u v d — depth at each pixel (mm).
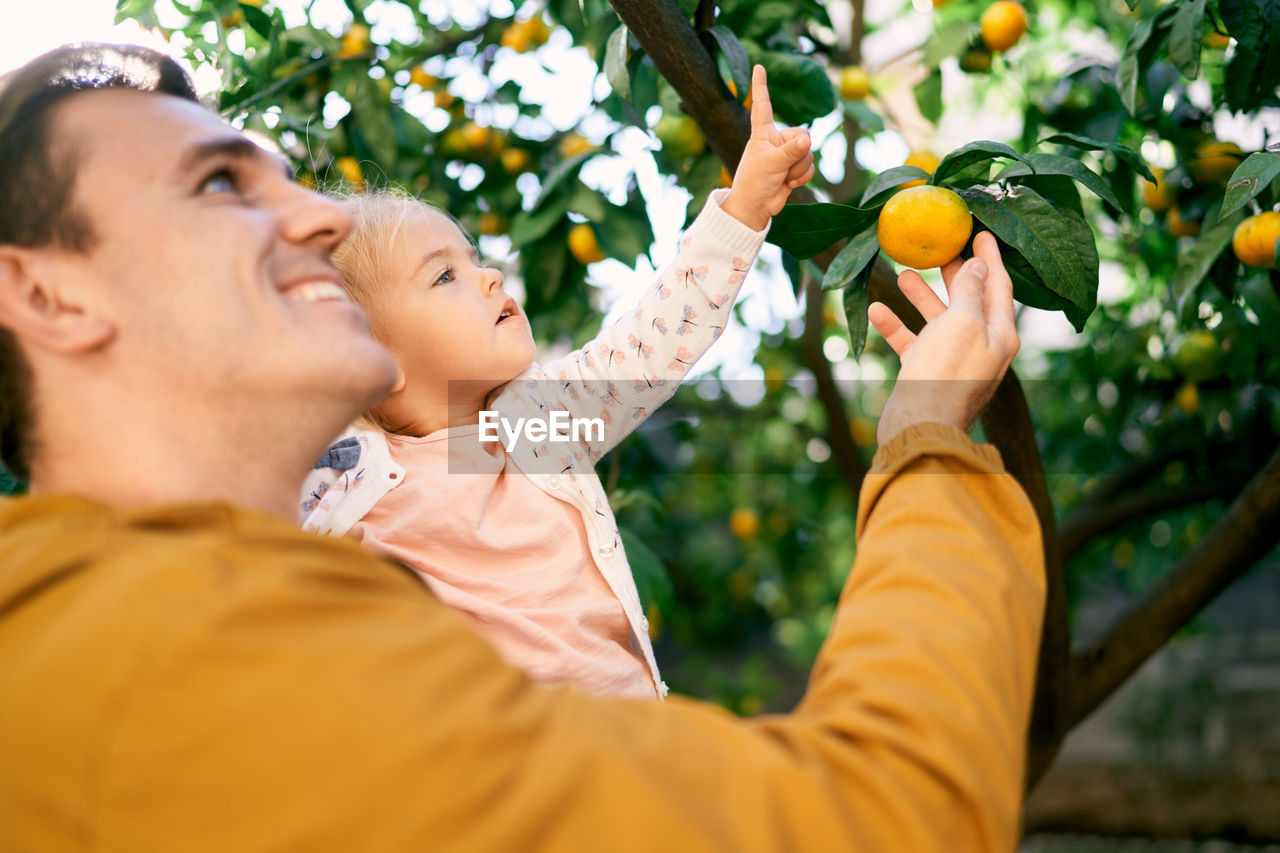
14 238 639
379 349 696
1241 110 1466
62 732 489
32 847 500
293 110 1975
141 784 478
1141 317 2898
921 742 530
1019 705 578
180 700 482
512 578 1157
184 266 634
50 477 659
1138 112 1850
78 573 542
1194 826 4969
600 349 1285
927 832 503
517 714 511
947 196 940
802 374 3908
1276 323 1639
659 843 475
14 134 643
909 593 609
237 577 527
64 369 642
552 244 2104
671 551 4816
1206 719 5219
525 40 2369
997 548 639
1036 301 989
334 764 473
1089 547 3811
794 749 533
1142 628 2055
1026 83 2516
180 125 675
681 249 1229
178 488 648
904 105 2777
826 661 610
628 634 1231
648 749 517
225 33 1851
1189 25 1394
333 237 716
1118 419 3062
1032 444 1415
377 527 1168
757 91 1130
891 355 3877
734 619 5223
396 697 488
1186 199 1760
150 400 644
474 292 1274
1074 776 5246
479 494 1199
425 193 2299
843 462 3307
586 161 2020
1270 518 1937
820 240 1077
